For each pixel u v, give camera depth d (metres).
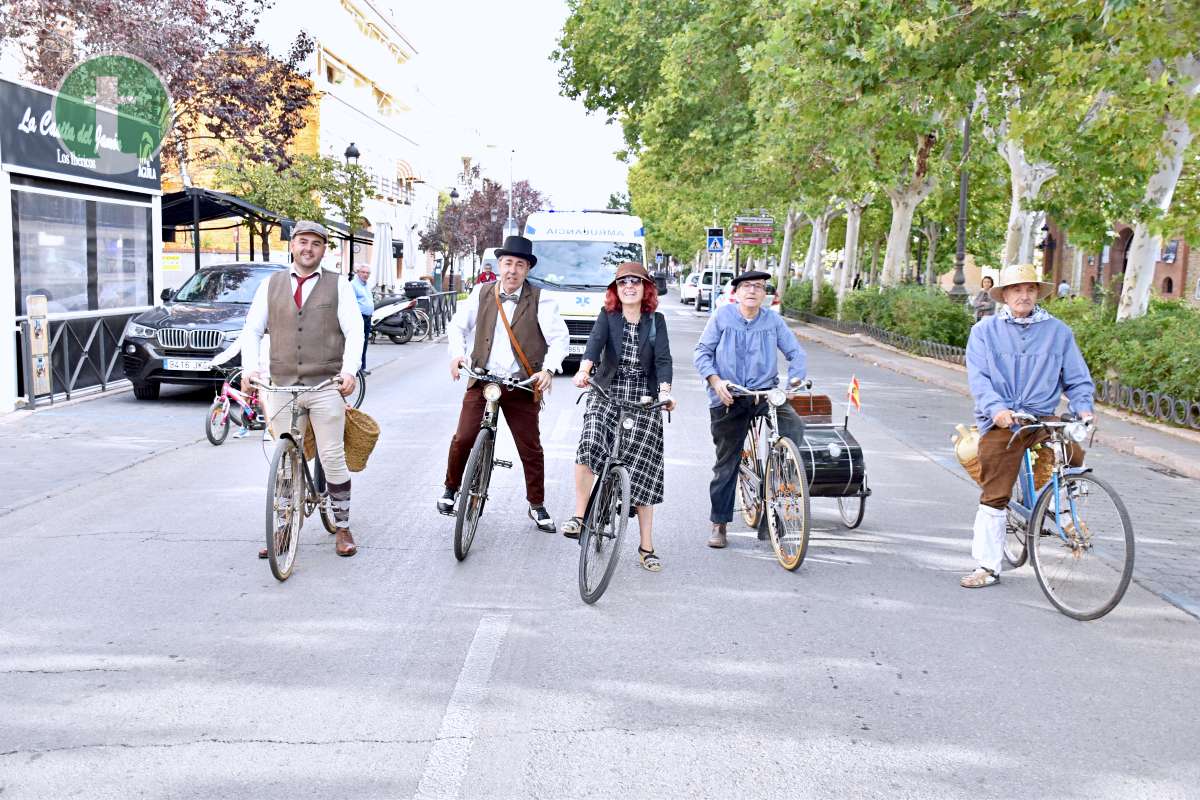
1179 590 6.46
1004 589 6.48
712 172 34.88
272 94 25.53
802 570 6.83
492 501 8.77
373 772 3.86
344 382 6.57
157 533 7.46
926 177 29.28
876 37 13.16
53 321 14.43
